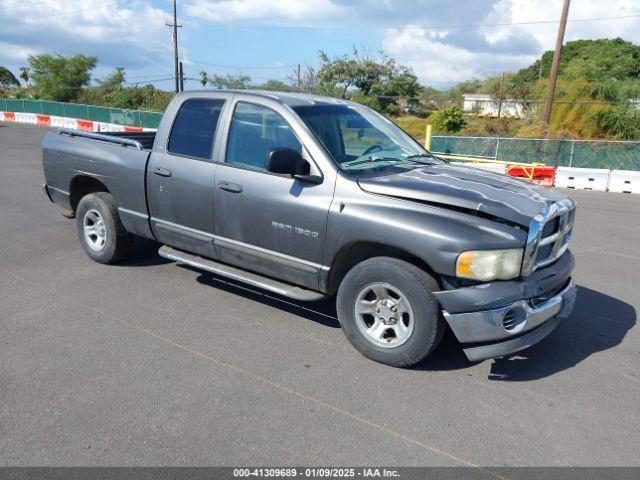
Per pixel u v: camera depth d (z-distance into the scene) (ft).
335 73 151.94
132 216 18.76
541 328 13.28
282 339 14.78
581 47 184.75
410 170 14.96
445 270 12.20
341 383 12.64
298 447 10.32
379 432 10.85
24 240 23.58
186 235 17.20
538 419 11.46
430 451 10.32
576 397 12.37
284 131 15.06
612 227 31.68
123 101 161.07
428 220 12.53
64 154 20.74
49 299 17.10
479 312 12.15
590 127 92.53
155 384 12.35
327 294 14.65
